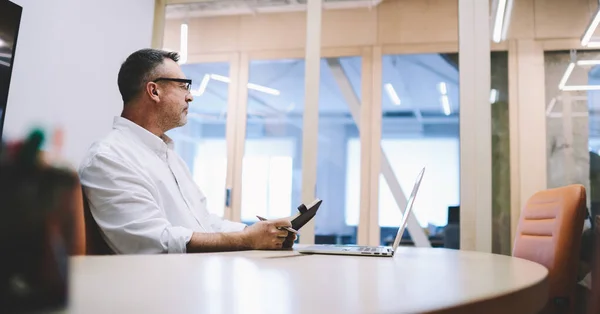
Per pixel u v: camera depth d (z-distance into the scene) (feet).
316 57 10.03
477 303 1.32
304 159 9.77
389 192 11.53
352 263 2.61
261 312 1.06
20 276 0.68
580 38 10.79
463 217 9.09
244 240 3.84
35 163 0.69
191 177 5.68
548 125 10.73
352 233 11.52
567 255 5.13
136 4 10.00
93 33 8.57
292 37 13.08
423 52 11.69
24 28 6.98
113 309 1.04
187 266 2.05
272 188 12.83
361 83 11.99
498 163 10.72
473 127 9.26
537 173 10.63
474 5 9.54
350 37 12.19
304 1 12.18
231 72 13.39
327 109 12.35
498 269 2.37
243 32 13.42
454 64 11.35
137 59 5.28
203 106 14.12
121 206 3.94
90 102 8.45
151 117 5.34
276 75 13.79
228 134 13.23
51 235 0.72
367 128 11.76
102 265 2.01
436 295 1.37
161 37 11.21
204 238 3.81
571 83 10.77
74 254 0.78
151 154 4.99
